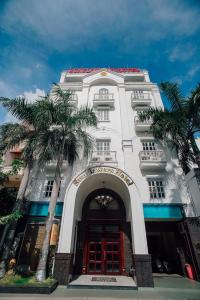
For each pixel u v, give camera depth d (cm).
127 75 2194
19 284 775
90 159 1425
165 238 1536
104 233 1258
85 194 1319
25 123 1202
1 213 1081
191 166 1351
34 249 1116
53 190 1033
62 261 921
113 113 1744
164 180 1361
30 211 1216
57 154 1131
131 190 1106
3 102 1130
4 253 949
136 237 965
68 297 711
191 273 1082
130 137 1570
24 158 1152
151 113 1315
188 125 1157
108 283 898
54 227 1077
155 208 1211
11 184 1633
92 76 2059
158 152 1470
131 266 1083
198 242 1082
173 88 1269
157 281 1016
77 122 1202
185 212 1202
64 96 1238
